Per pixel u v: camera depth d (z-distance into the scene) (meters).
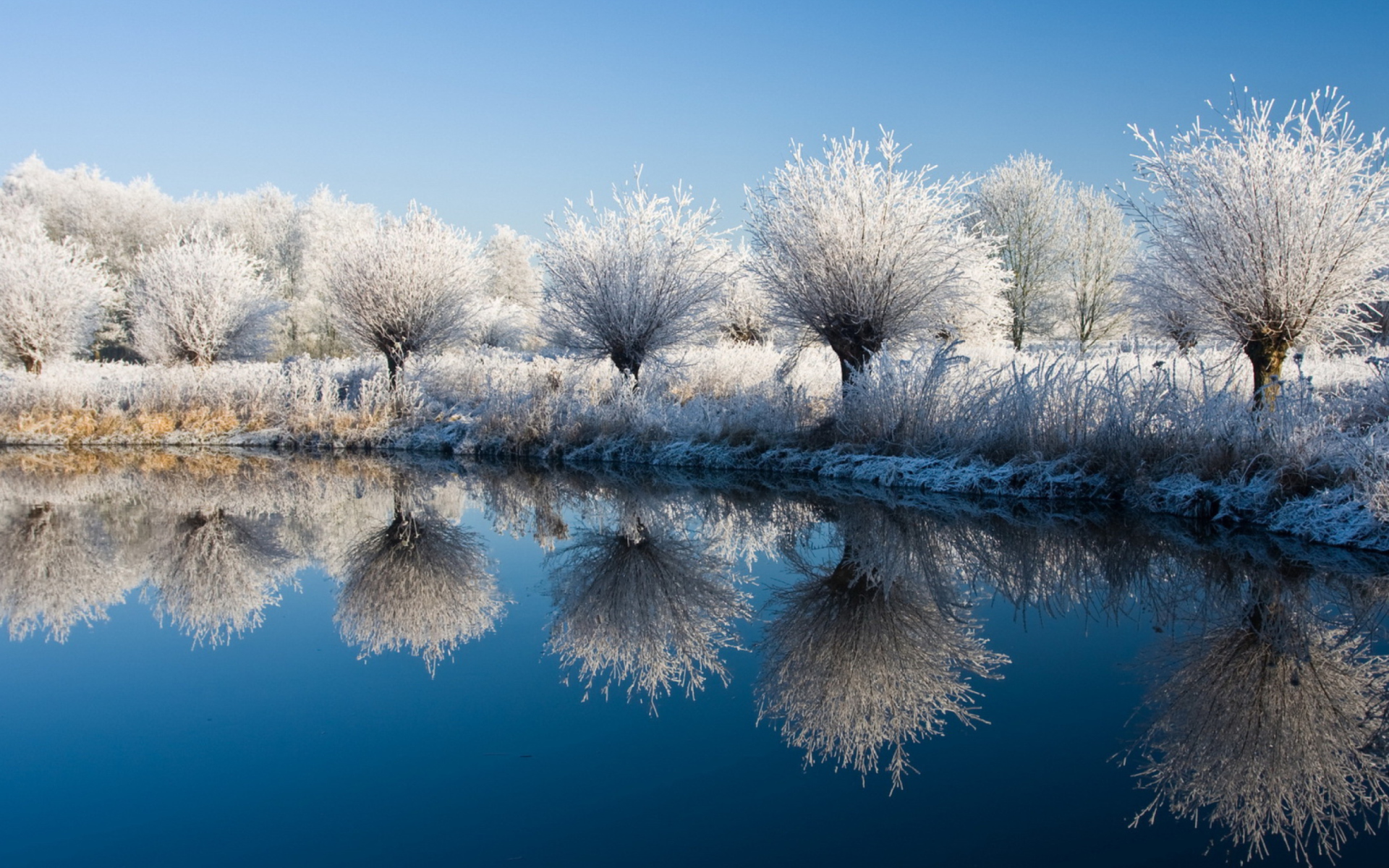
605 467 14.86
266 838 3.31
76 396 19.94
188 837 3.32
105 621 6.22
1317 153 9.27
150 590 7.11
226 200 48.72
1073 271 32.00
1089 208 31.73
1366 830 3.25
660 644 5.67
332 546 8.74
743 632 5.88
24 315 22.94
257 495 11.97
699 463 14.40
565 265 17.08
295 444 18.50
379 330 19.77
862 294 12.64
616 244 16.91
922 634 5.70
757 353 20.00
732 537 8.94
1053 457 10.64
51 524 9.79
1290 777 3.72
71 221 42.56
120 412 19.58
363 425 18.34
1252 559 7.22
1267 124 9.56
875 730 4.30
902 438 12.35
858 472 12.21
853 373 13.27
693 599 6.70
